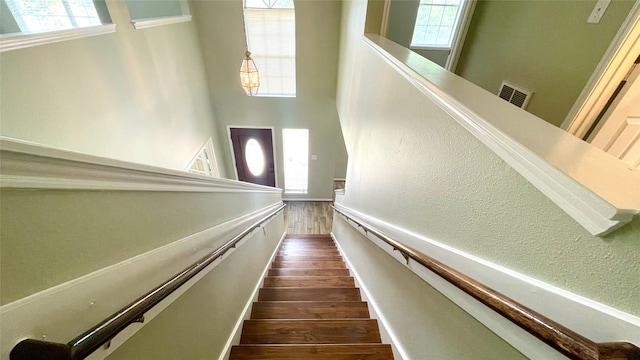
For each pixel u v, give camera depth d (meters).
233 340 1.46
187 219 1.12
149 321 0.77
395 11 2.86
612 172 0.44
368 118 2.12
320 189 6.12
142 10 3.04
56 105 1.66
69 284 0.53
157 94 2.96
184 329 1.00
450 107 0.77
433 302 0.95
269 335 1.55
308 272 2.60
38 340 0.45
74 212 0.55
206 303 1.21
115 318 0.58
